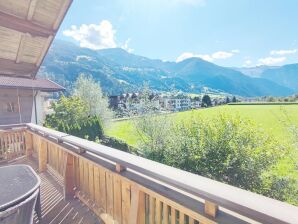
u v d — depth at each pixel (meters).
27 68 4.88
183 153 7.15
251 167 6.30
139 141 11.36
